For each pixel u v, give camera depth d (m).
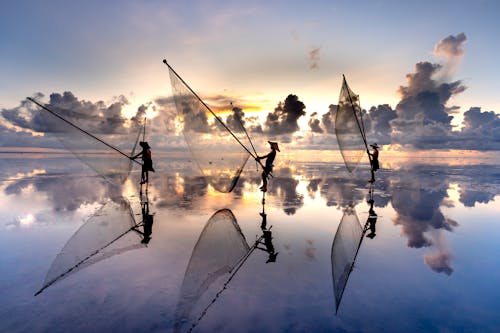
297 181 11.98
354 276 3.30
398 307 2.68
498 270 3.51
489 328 2.37
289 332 2.29
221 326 2.37
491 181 12.26
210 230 5.08
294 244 4.41
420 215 6.29
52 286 3.05
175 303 2.71
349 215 6.27
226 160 6.85
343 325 2.39
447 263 3.70
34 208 6.72
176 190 9.48
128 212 6.42
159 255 3.92
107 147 8.46
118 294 2.88
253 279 3.22
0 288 3.00
